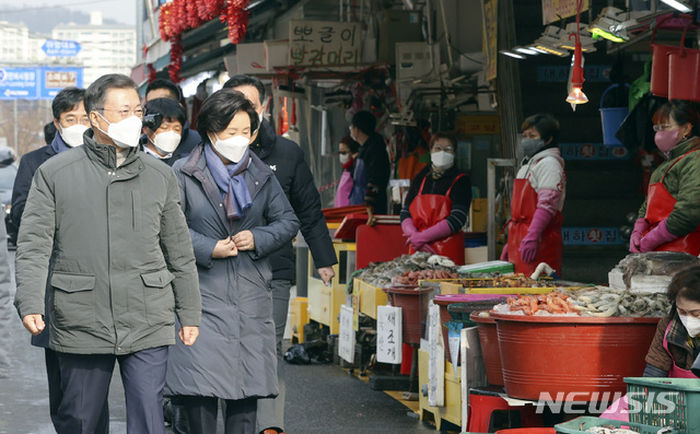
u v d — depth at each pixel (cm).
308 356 1350
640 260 823
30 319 605
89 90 621
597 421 602
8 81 7388
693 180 886
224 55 2612
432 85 1656
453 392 886
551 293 739
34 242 616
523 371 704
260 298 707
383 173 1577
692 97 923
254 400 710
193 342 657
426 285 966
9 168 3512
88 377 630
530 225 1098
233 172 711
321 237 867
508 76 1430
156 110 851
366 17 2002
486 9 1485
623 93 1200
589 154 1563
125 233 623
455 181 1238
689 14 973
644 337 692
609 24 1020
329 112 2192
